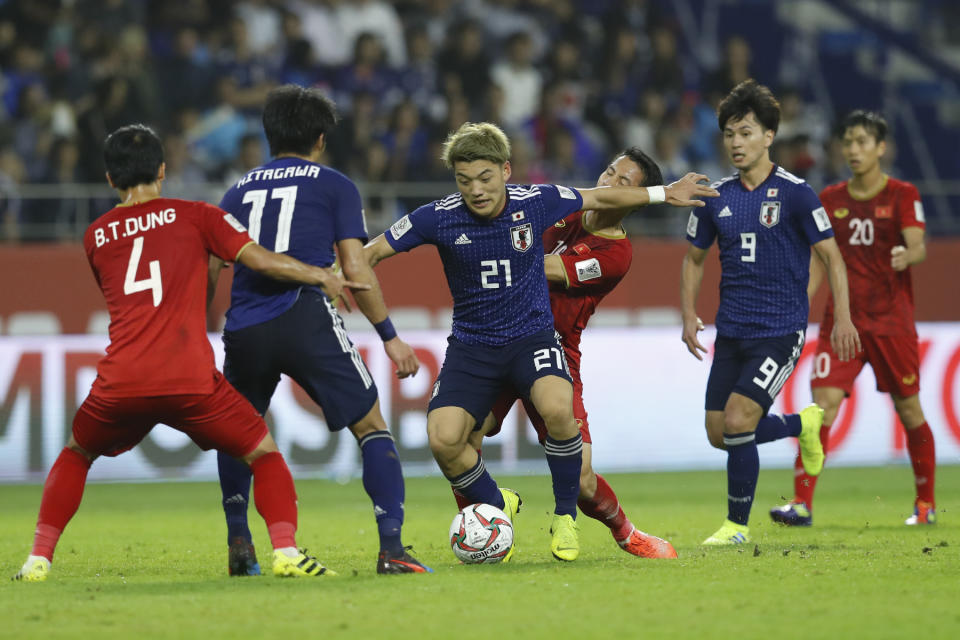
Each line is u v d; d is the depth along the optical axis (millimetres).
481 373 19156
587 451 20188
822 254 22781
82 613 14555
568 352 21000
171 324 16984
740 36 72125
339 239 17828
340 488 38344
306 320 17359
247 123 52031
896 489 36188
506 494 20812
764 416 24469
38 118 49906
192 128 50625
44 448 40156
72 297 42406
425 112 54500
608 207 19609
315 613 14312
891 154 64375
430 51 58969
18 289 42094
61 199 43281
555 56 59219
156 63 52375
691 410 43969
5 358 39969
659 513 29750
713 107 59250
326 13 59344
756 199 22891
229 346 17781
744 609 14438
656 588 16047
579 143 55125
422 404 41719
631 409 43469
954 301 46469
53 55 53719
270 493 17516
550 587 16141
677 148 56250
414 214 19062
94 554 22266
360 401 17531
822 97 69750
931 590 15875
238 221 17656
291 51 55188
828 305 27828
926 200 50750
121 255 17266
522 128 55500
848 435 43156
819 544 22172
